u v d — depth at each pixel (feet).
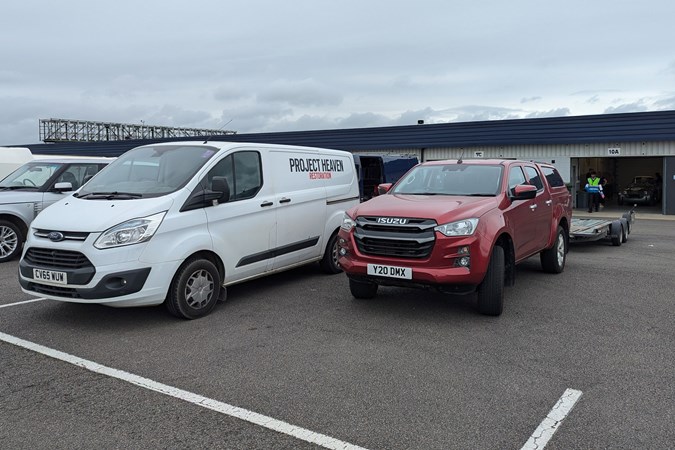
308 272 27.12
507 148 82.58
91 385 12.84
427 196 20.75
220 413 11.39
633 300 21.33
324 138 95.61
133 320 18.21
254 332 16.98
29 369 13.85
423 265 17.24
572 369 13.83
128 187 18.99
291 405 11.75
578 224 37.81
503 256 18.61
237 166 20.58
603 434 10.43
